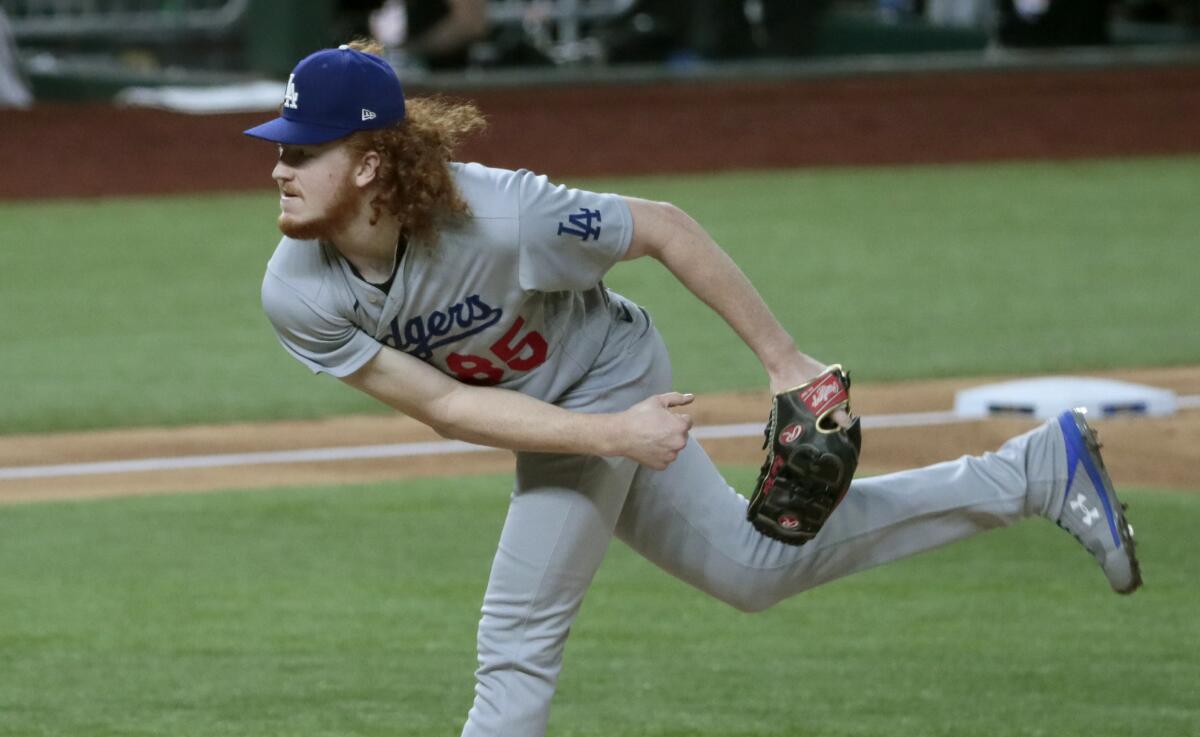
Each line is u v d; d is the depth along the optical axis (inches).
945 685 609.6
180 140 2245.3
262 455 1022.4
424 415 450.0
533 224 426.3
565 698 601.0
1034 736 554.6
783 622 692.1
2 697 602.5
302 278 434.3
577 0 2664.9
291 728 568.1
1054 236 1786.4
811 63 2488.9
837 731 562.9
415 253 425.1
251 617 701.9
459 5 2311.8
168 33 2603.3
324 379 1228.5
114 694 605.6
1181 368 1226.6
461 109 429.1
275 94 2343.8
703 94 2406.5
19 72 2429.9
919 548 482.3
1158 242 1745.8
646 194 2074.3
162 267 1668.3
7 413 1128.8
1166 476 928.9
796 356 457.7
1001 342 1314.0
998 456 486.3
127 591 741.3
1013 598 717.3
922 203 2003.0
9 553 804.0
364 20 2404.0
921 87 2503.7
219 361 1286.9
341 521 858.1
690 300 1485.0
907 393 1153.4
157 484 956.0
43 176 2121.1
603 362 466.9
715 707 589.9
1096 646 652.7
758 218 1914.4
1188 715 573.9
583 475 456.1
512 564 458.9
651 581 754.8
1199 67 2618.1
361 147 406.9
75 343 1355.8
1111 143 2401.6
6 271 1656.0
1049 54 2610.7
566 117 2329.0
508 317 441.4
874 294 1505.9
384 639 672.4
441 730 566.3
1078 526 482.6
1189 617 687.1
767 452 453.7
